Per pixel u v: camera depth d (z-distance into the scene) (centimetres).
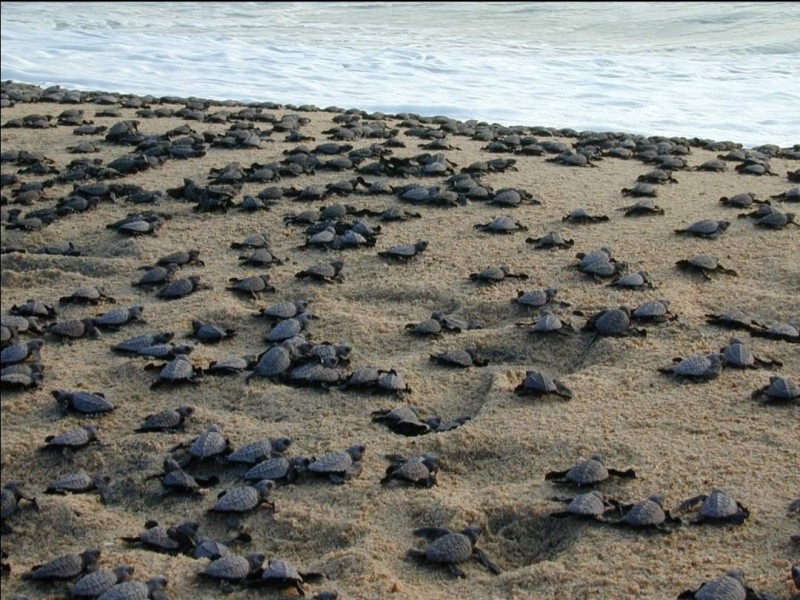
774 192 212
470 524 124
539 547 123
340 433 143
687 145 254
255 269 191
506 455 136
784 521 119
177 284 184
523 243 193
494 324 169
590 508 122
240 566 117
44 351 169
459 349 161
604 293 172
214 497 134
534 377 146
